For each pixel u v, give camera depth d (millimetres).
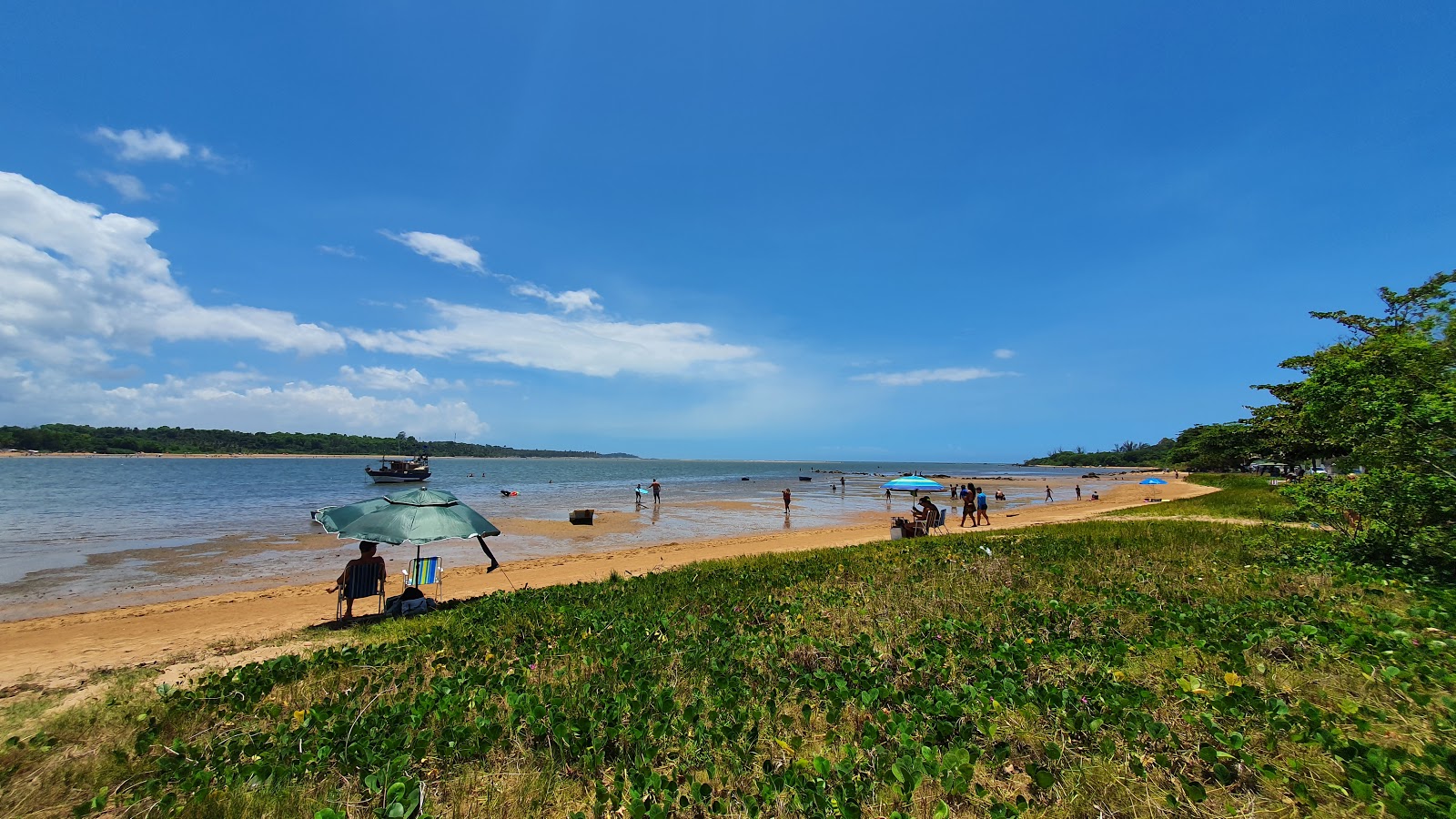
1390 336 10164
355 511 11109
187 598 13961
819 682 5367
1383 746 3699
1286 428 13031
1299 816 3145
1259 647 5535
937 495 56062
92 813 3926
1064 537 15078
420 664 6785
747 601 9438
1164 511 24797
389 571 17484
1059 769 3770
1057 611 7359
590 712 5023
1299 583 8234
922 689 5109
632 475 104938
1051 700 4574
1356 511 10016
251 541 22359
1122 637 6332
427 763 4383
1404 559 8938
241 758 4672
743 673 5906
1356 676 4738
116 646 9523
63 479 60531
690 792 3803
